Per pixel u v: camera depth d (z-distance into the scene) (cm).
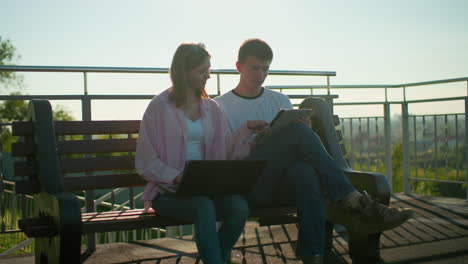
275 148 256
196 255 328
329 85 419
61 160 260
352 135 589
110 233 402
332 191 239
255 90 293
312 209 233
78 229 206
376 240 273
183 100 247
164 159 242
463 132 544
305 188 235
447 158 564
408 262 287
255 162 221
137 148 241
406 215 228
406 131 605
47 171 232
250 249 342
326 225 335
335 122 343
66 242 205
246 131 257
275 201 262
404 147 609
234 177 220
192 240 381
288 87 457
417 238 354
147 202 238
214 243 208
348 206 244
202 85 254
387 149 608
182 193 215
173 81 249
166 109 245
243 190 228
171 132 242
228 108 288
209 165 210
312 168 241
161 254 333
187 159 245
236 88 296
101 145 272
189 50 246
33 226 213
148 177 235
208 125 254
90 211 325
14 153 242
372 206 236
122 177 275
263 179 256
